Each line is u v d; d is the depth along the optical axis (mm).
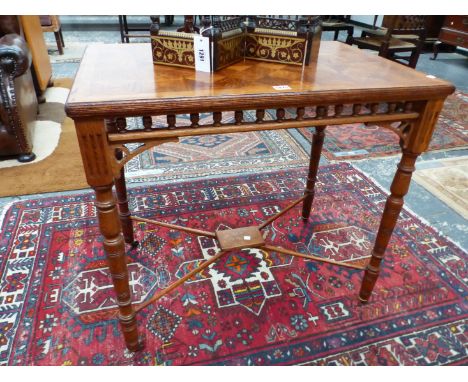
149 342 1226
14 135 2188
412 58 3570
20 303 1337
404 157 1121
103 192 924
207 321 1303
